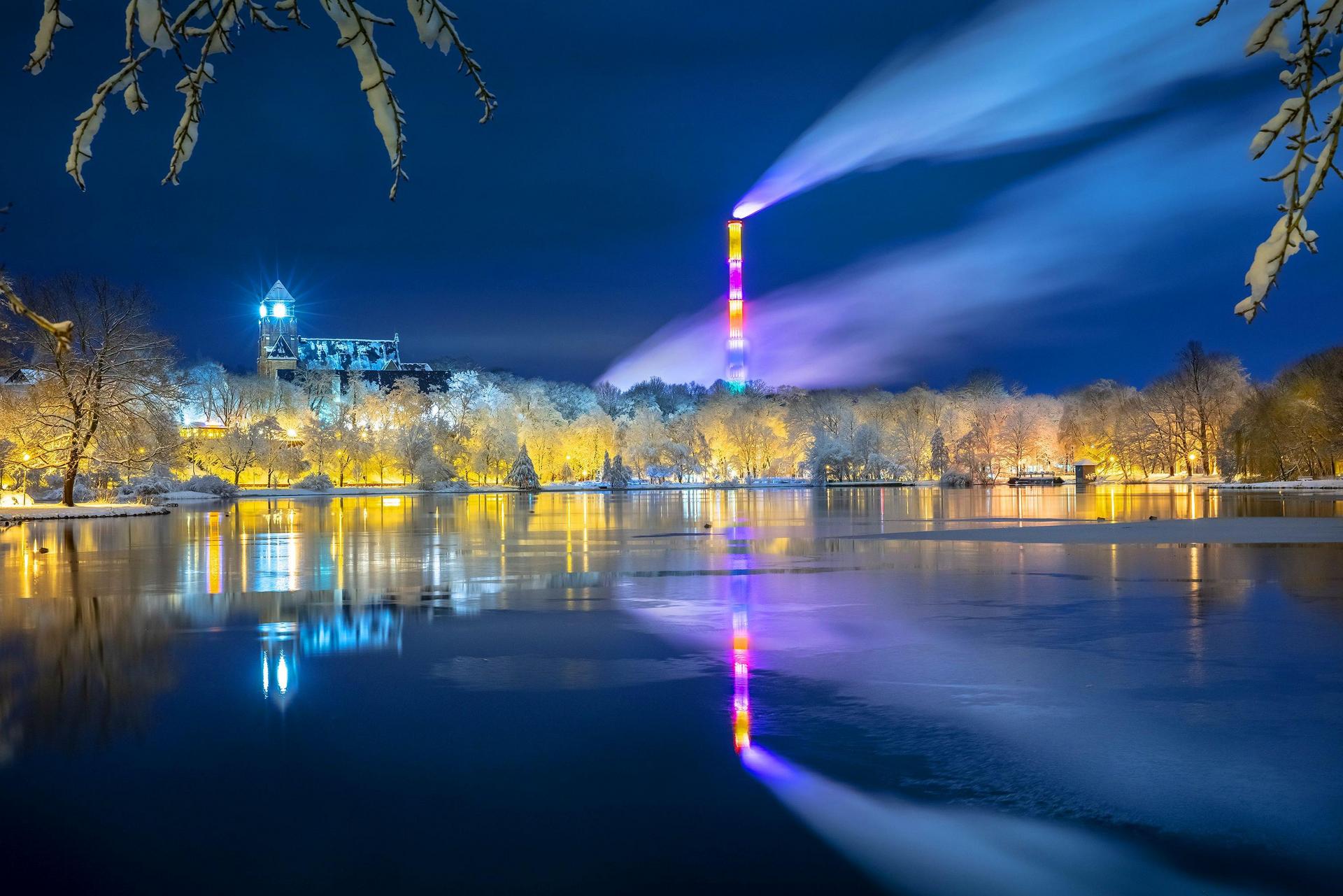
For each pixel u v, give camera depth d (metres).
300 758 11.82
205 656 17.36
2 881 8.73
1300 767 11.28
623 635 19.20
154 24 2.99
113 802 10.50
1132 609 21.69
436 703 14.19
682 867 8.92
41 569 31.17
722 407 158.38
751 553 36.09
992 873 8.79
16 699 14.48
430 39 3.07
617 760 11.70
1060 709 13.68
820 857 9.12
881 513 63.19
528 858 9.12
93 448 70.44
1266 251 3.29
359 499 100.44
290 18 3.00
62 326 3.43
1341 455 93.19
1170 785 10.74
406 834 9.65
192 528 52.19
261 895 8.46
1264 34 3.14
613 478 137.50
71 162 3.12
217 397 141.75
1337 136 3.11
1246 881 8.62
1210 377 130.50
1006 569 29.62
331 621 20.94
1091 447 150.75
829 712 13.61
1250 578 26.77
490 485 137.88
